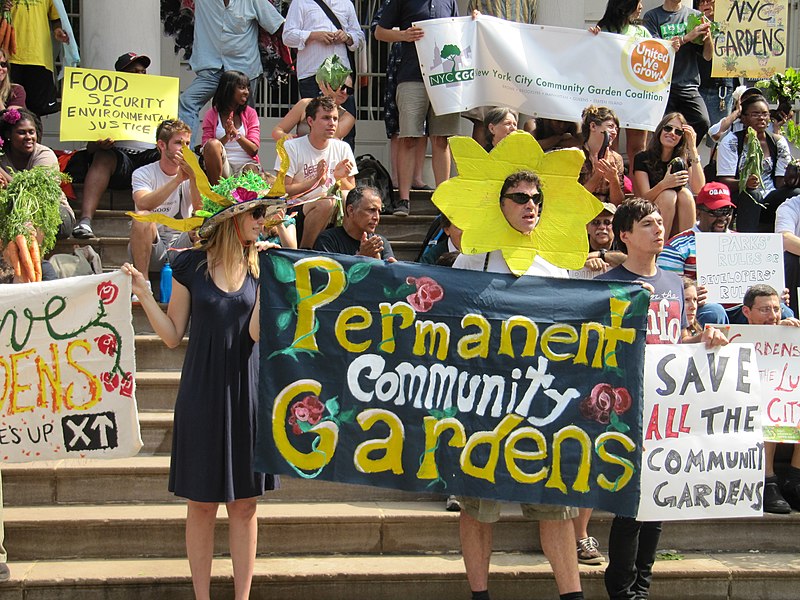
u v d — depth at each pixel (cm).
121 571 496
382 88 1002
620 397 473
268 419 456
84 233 725
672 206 711
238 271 466
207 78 868
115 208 791
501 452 470
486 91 805
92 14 856
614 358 475
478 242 472
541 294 474
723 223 717
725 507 504
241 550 464
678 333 511
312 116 709
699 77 891
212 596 491
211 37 867
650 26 882
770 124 901
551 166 473
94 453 483
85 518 518
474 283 472
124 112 768
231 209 453
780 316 581
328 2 851
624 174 814
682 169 714
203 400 454
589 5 966
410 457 467
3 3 816
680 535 560
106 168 762
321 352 462
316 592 499
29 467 545
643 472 498
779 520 564
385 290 467
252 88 888
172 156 695
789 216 714
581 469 471
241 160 785
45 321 478
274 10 876
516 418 471
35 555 515
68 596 486
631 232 505
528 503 471
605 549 554
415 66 801
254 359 466
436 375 469
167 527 520
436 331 470
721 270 618
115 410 482
